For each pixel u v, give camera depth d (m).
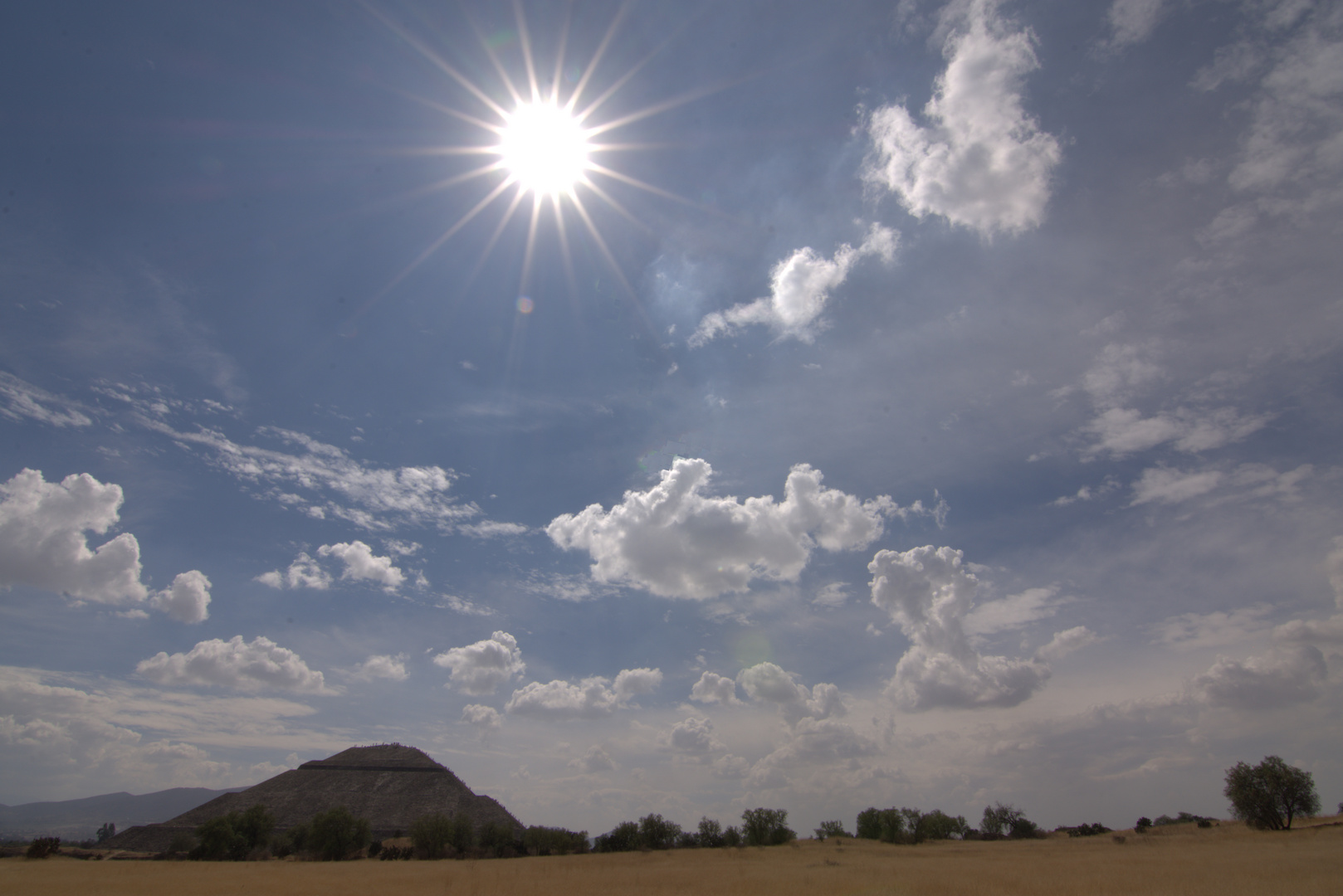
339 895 35.72
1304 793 73.50
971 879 36.69
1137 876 34.25
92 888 42.75
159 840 130.88
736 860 66.19
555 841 107.62
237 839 101.06
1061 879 34.75
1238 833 77.12
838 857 66.44
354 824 103.19
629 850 102.50
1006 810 113.50
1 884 45.28
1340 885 27.95
